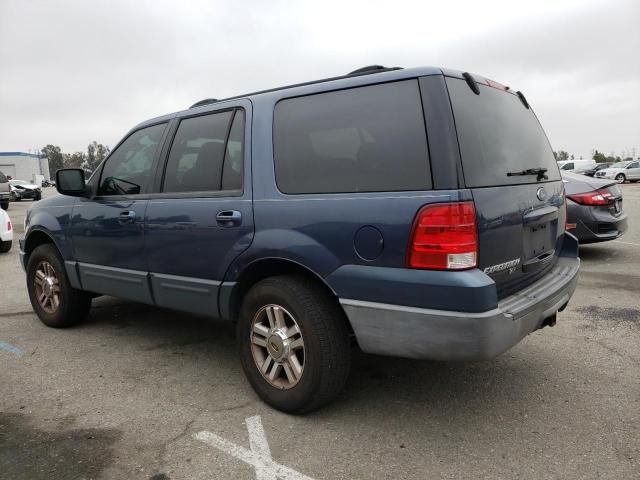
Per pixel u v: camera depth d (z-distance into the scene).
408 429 2.92
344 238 2.79
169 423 3.05
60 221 4.67
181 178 3.74
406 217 2.59
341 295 2.82
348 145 2.89
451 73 2.78
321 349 2.90
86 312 4.96
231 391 3.49
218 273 3.41
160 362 4.05
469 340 2.48
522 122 3.44
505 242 2.82
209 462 2.64
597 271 6.69
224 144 3.50
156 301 3.90
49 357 4.18
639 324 4.57
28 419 3.12
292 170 3.10
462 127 2.66
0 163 68.44
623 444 2.71
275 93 3.33
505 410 3.12
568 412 3.06
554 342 4.20
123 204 4.07
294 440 2.83
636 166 37.28
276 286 3.06
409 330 2.61
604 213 7.16
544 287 3.15
